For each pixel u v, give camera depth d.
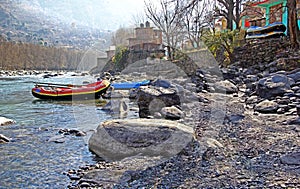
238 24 17.80
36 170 4.22
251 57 13.77
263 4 16.36
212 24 16.27
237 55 14.55
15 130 6.69
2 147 5.34
